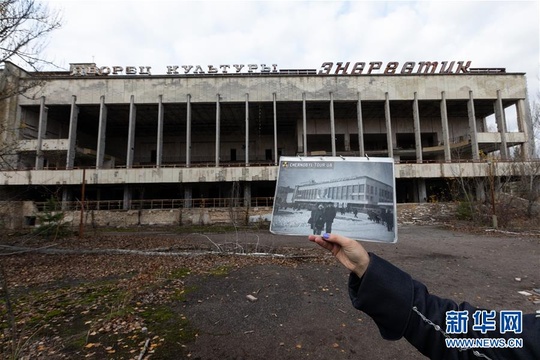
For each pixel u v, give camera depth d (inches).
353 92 1206.9
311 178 70.6
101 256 394.9
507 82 1226.0
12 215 773.9
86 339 156.3
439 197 1277.1
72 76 1167.6
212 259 358.3
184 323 177.5
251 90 1197.7
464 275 275.3
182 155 1638.8
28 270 322.7
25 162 1183.6
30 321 182.2
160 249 445.1
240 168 1103.0
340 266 314.7
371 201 65.7
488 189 959.6
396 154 1408.7
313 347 148.3
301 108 1312.7
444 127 1203.9
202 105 1241.4
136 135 1644.9
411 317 43.4
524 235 537.3
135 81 1182.9
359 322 176.2
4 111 1106.7
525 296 216.2
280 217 68.3
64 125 1428.4
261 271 295.6
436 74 1219.9
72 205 1069.1
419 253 385.4
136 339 157.6
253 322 178.1
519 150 1226.6
